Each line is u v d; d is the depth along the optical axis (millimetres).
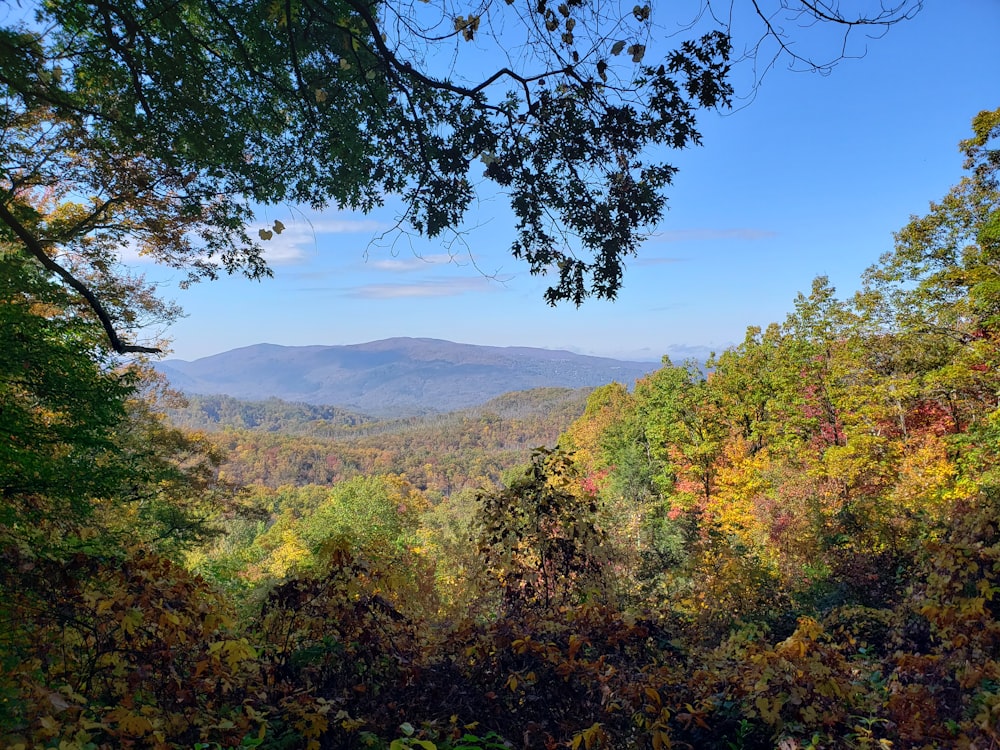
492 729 3609
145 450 13102
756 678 3615
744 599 10344
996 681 3582
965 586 4512
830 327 27641
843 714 3461
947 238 20656
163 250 9695
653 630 4691
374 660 3908
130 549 4500
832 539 12070
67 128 6586
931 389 21625
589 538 5953
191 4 4664
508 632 4199
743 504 26016
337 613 4020
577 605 5492
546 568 5871
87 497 7168
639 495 36594
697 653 4930
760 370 32312
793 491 21766
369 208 5230
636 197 3766
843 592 9844
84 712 2906
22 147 6602
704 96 3389
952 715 3451
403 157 4434
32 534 5773
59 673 3291
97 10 4199
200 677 3244
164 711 3027
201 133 5145
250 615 4594
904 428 24766
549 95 3693
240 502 17047
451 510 67375
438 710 3746
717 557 11844
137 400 14008
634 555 12859
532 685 3838
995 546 4363
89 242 9977
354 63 4355
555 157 3908
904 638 5000
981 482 17078
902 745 3270
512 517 5957
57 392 6812
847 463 22797
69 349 6918
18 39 3908
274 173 5465
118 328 11500
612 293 3977
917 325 22031
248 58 4656
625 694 3635
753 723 3496
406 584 4414
